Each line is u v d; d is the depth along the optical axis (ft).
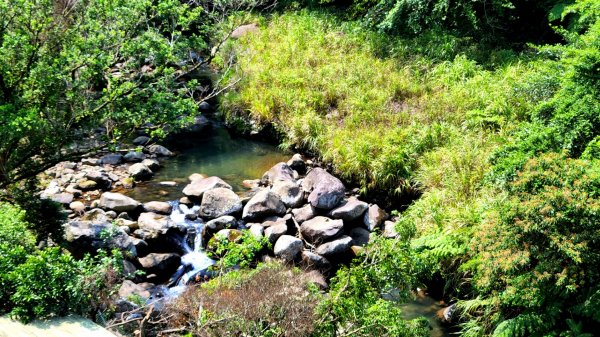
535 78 34.99
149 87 22.30
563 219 17.42
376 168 31.60
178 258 25.02
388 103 38.65
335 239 26.45
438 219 25.66
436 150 32.17
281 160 36.32
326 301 16.65
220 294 17.03
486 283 19.06
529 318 18.15
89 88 22.13
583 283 17.26
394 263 17.37
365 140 33.78
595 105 23.91
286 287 17.04
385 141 33.42
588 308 17.17
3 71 20.10
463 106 36.09
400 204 30.83
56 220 23.47
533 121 27.27
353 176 32.83
